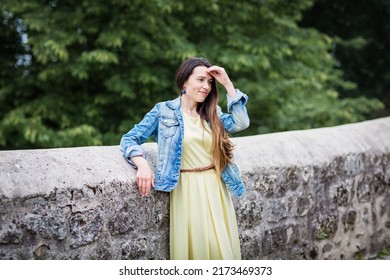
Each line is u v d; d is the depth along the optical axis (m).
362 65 13.05
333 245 3.95
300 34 8.89
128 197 2.63
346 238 4.08
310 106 8.09
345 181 4.06
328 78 9.52
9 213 2.22
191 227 2.69
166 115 2.74
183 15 7.85
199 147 2.73
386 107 13.27
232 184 2.84
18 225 2.24
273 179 3.44
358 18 12.55
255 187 3.31
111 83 7.09
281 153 3.61
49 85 7.75
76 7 7.33
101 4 7.00
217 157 2.73
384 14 12.56
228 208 2.82
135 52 7.21
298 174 3.63
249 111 8.03
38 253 2.30
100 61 6.64
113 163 2.68
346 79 12.70
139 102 7.61
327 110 8.16
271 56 8.22
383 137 4.61
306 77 8.59
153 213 2.75
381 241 4.43
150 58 7.45
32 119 6.83
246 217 3.25
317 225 3.79
